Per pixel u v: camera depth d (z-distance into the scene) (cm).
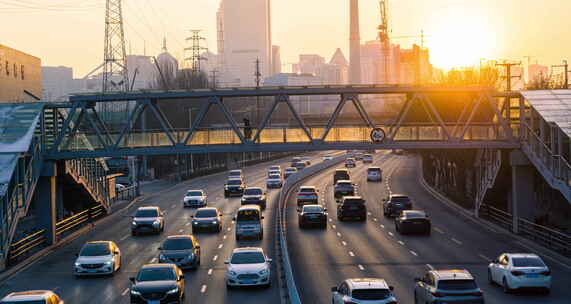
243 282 2911
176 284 2569
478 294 2230
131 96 4550
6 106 4459
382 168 12788
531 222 4659
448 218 5916
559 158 4116
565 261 3691
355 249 4169
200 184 10531
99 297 2841
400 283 3041
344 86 4559
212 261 3738
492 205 5853
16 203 3975
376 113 8312
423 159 10306
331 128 4762
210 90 4525
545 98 4578
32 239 4503
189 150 4591
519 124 4753
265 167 14475
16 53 8688
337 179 9494
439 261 3694
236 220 4597
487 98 4669
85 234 5197
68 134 4675
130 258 3934
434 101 7150
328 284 3031
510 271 2789
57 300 2295
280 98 4572
